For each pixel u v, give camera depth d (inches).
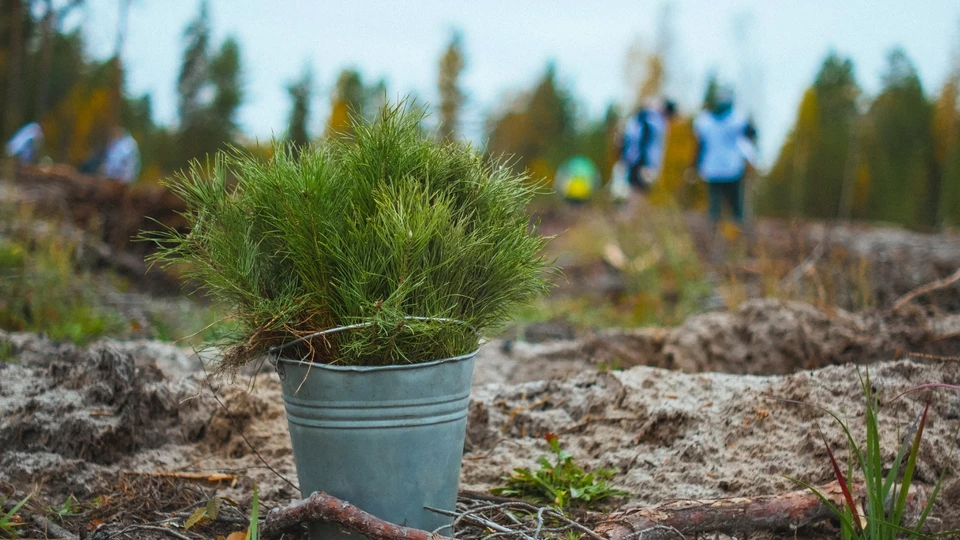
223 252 86.7
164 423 129.0
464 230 91.4
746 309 202.7
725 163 480.4
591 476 113.7
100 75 1161.4
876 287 253.8
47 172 439.8
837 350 183.5
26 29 649.6
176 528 97.7
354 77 1683.1
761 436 117.0
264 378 150.4
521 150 2139.5
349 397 84.2
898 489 97.4
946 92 1599.4
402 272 82.7
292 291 86.9
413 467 86.9
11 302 230.4
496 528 89.0
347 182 89.3
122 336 229.6
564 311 305.6
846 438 108.7
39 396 125.6
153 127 1886.1
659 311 296.4
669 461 118.4
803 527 97.6
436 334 86.0
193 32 1608.0
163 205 386.3
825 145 1699.1
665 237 342.6
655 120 534.0
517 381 195.6
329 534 87.7
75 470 112.7
